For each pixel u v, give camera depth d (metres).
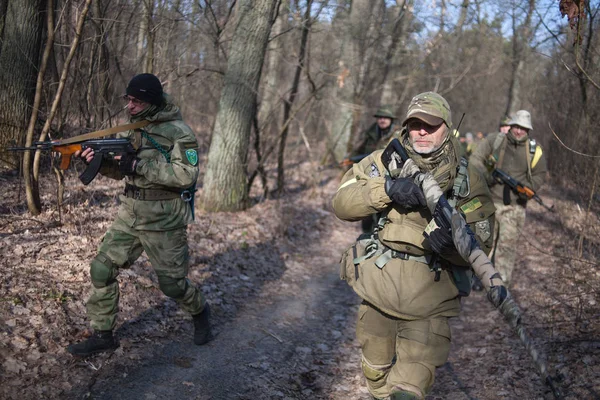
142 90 3.34
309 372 3.94
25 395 2.96
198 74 7.75
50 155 5.63
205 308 3.90
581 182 5.57
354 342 4.55
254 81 7.24
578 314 4.48
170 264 3.53
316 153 12.62
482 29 13.69
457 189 2.64
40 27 5.84
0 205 5.10
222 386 3.48
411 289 2.64
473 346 4.49
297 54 8.62
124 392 3.20
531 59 12.73
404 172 2.66
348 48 10.49
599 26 5.29
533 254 6.82
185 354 3.79
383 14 10.37
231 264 5.65
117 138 3.51
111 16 6.04
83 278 4.15
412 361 2.60
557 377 3.70
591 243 5.57
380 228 2.78
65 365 3.28
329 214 8.91
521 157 5.61
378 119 6.69
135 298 4.22
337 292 5.75
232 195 7.35
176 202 3.49
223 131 7.25
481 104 19.80
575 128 6.84
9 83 5.74
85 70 5.94
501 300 2.15
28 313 3.55
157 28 6.28
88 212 5.42
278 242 6.87
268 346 4.18
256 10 7.07
